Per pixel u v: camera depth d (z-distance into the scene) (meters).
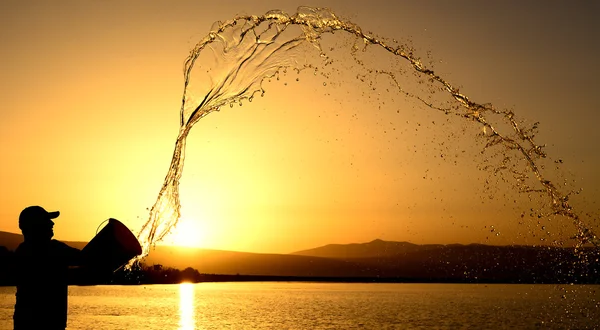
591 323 33.97
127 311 41.81
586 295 61.47
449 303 55.62
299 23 11.16
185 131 9.13
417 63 13.88
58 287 6.16
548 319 36.59
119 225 6.39
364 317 37.72
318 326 31.50
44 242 6.24
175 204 8.35
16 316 6.09
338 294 78.06
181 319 35.12
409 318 37.19
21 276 6.09
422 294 79.94
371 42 13.41
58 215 6.39
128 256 6.31
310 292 85.56
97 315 37.81
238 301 57.91
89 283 6.34
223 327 30.58
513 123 14.20
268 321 34.31
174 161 8.80
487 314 41.00
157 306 48.41
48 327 6.08
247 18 10.48
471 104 14.14
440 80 14.27
